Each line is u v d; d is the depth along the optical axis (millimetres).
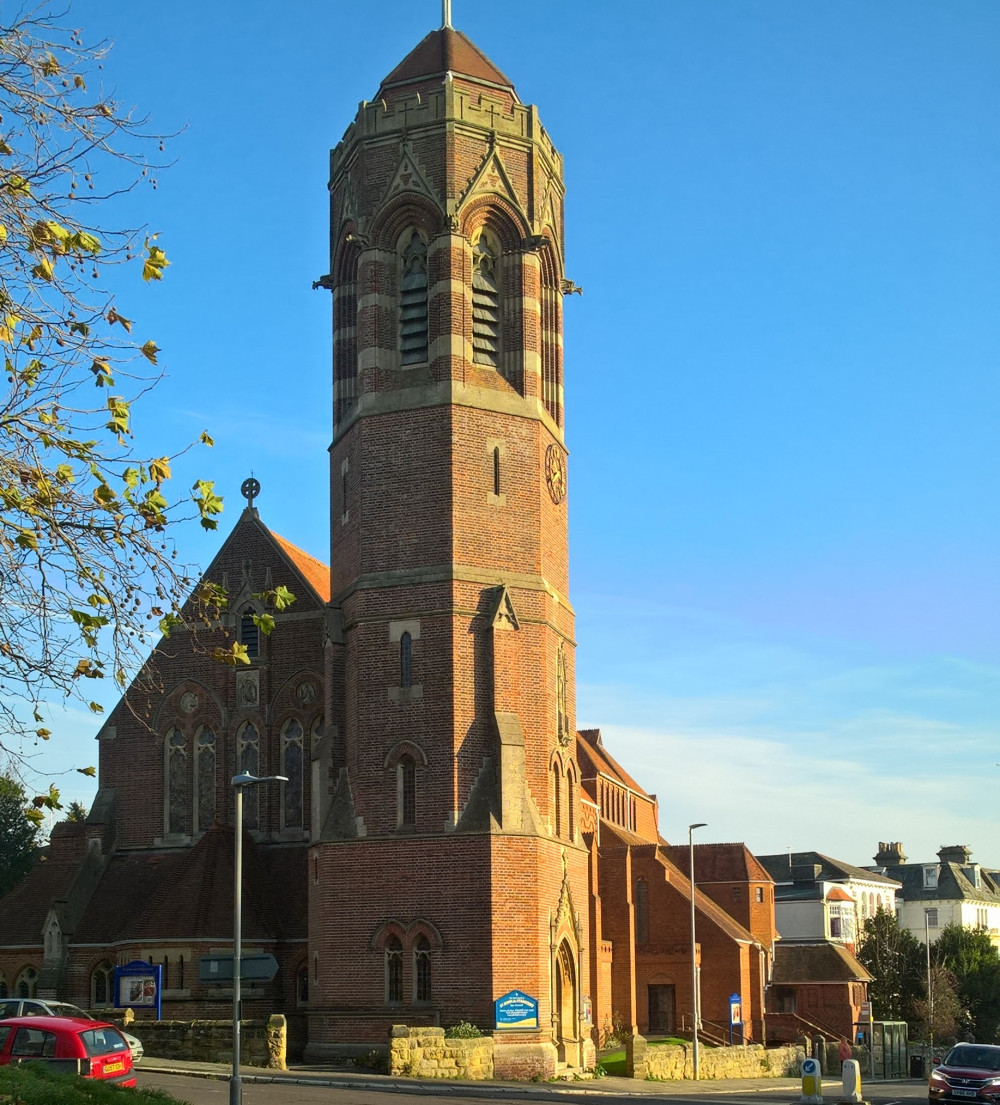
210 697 60312
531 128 58281
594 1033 69438
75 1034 32625
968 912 151000
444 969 49750
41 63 16219
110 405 17281
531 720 53531
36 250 16516
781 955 95312
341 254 59219
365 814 52219
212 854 56906
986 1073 44906
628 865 79938
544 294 59719
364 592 53969
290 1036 53875
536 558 55094
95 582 17688
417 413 54750
